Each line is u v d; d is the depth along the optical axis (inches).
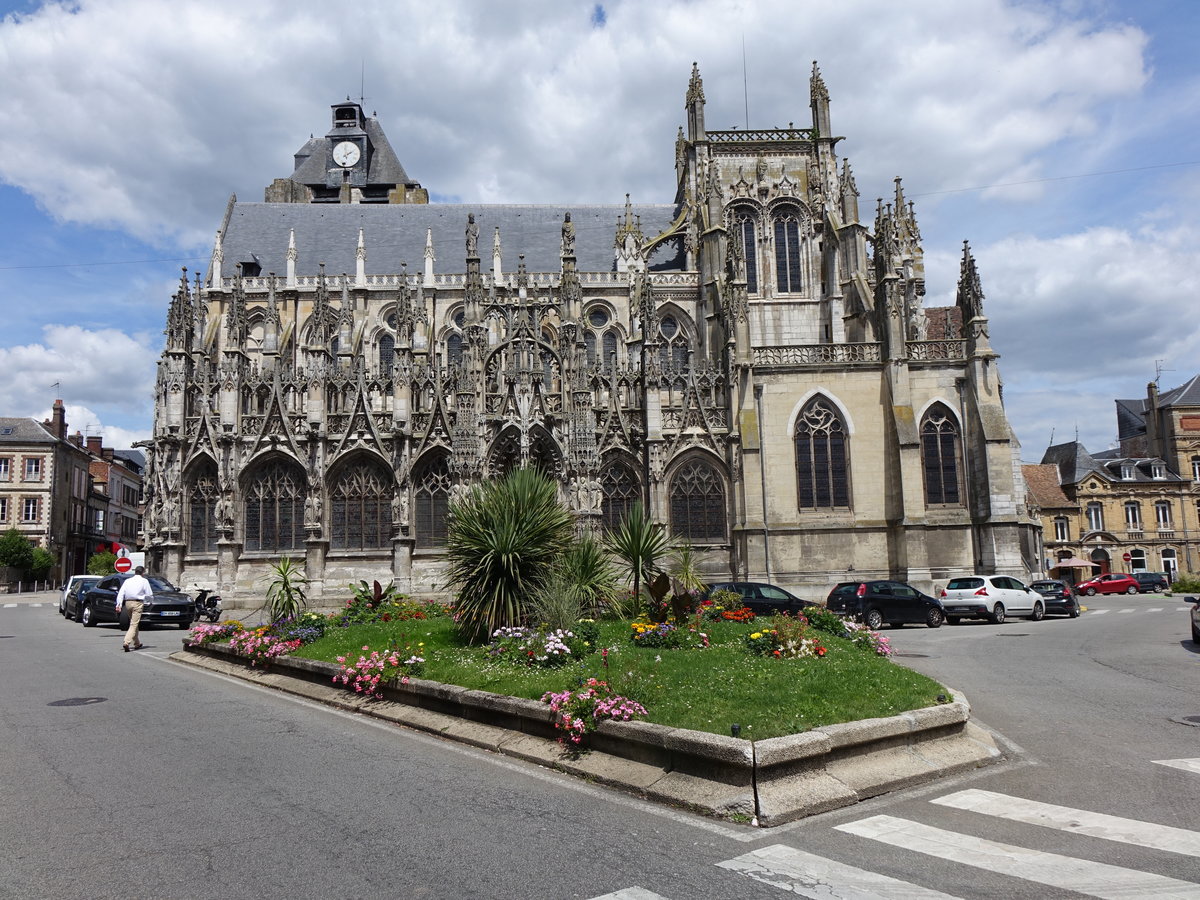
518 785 429.7
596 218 2832.2
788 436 1771.7
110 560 3166.8
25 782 425.7
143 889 287.7
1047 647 1032.2
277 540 1697.8
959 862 310.7
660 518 1701.5
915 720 455.5
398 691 637.9
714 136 2529.5
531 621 759.1
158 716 608.1
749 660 624.1
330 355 2039.9
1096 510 3496.6
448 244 2701.8
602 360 2411.4
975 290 1802.4
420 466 1700.3
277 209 2783.0
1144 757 466.3
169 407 1760.6
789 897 279.0
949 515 1749.5
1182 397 3624.5
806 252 2464.3
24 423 3757.4
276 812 377.7
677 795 393.1
